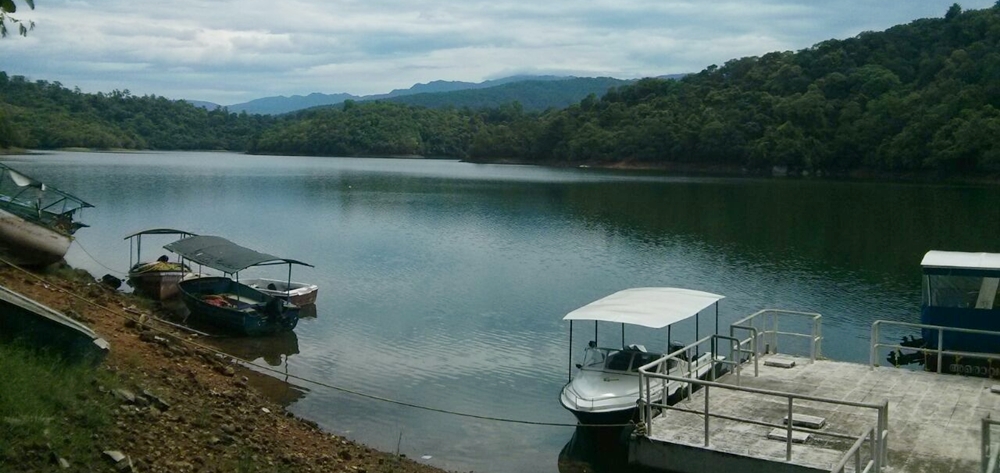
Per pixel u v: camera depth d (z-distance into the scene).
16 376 10.77
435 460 16.09
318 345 24.94
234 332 25.80
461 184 96.12
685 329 27.78
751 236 50.41
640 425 14.41
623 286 34.84
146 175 100.00
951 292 22.77
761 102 124.56
